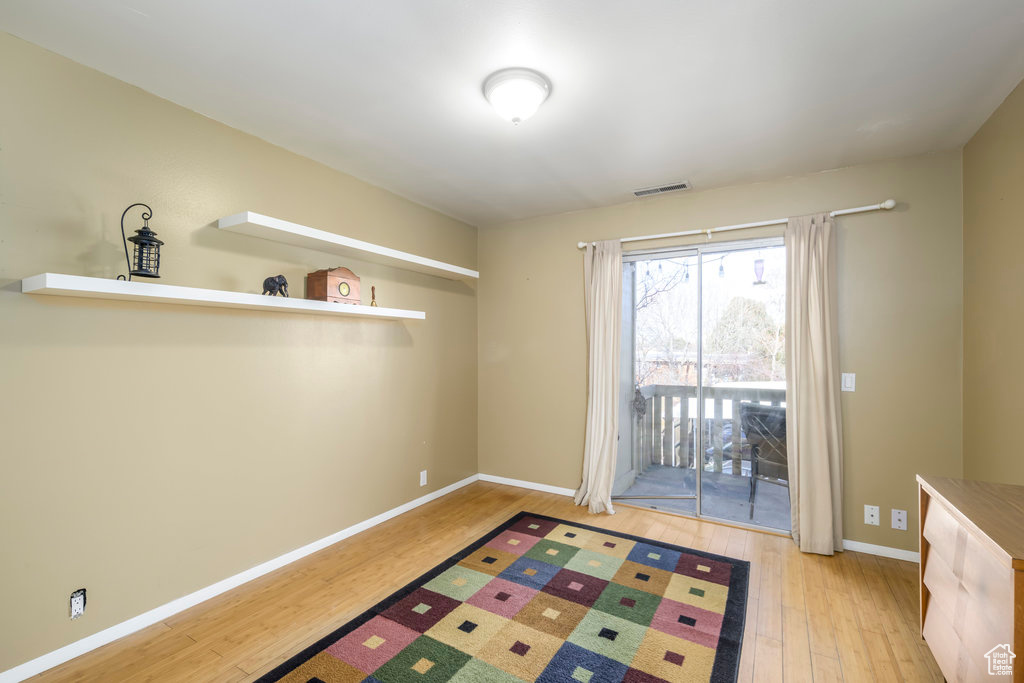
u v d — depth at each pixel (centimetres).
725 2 157
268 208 271
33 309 185
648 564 280
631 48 184
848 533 301
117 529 208
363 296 332
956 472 274
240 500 256
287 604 236
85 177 200
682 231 359
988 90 213
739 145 274
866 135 260
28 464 183
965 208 269
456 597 243
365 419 333
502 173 320
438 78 207
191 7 162
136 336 215
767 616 227
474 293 453
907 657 196
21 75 183
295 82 211
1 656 176
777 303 331
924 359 283
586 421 397
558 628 217
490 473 450
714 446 354
